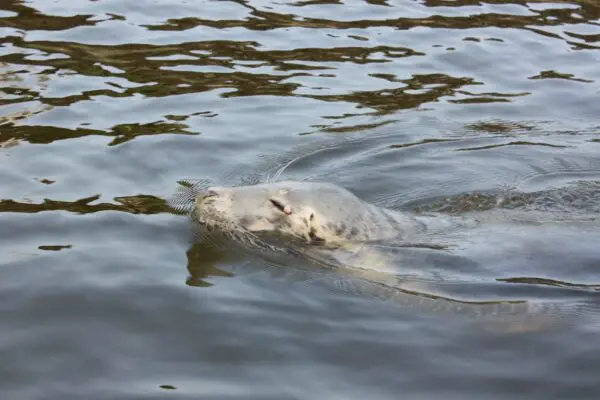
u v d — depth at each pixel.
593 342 10.13
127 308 10.65
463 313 10.84
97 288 11.06
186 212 13.25
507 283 11.63
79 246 12.10
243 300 10.95
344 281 11.62
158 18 22.23
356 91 18.72
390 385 9.27
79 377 9.27
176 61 19.72
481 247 12.59
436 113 17.86
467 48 21.17
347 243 12.56
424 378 9.41
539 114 18.02
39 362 9.52
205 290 11.15
